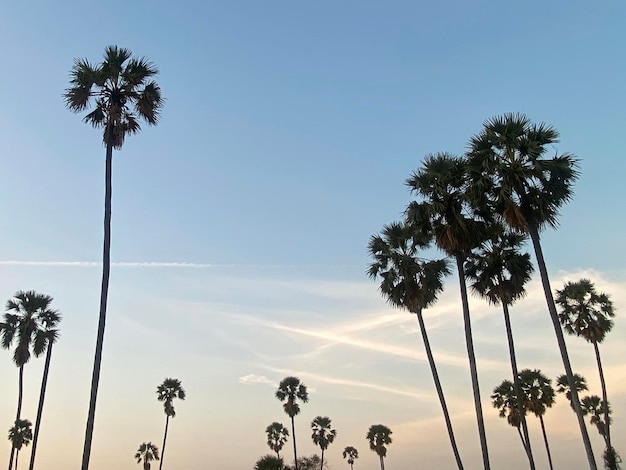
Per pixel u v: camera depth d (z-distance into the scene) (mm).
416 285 31906
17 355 38781
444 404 29656
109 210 22609
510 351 30547
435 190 27469
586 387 51000
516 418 48219
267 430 80000
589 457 20688
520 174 22953
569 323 40469
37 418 37500
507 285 30703
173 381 73750
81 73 24250
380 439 79000
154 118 25031
